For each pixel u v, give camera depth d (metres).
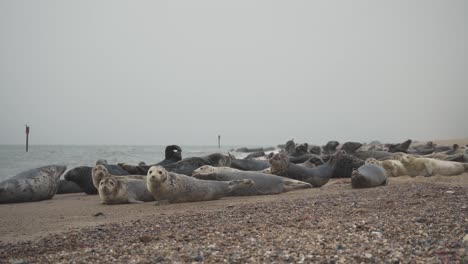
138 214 8.22
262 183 10.93
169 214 7.80
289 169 12.55
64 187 13.91
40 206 10.21
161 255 4.75
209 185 10.07
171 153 16.56
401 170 14.22
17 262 4.61
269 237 5.45
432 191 8.93
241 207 7.96
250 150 47.09
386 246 4.88
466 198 8.00
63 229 6.76
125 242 5.47
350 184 11.83
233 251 4.85
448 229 5.57
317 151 24.36
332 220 6.36
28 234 6.45
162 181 9.29
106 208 9.46
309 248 4.88
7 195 11.20
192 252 4.82
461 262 4.25
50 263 4.60
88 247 5.28
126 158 33.09
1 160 29.17
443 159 17.20
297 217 6.71
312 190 10.97
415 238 5.19
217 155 14.84
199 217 7.11
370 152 18.98
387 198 8.21
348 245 4.96
